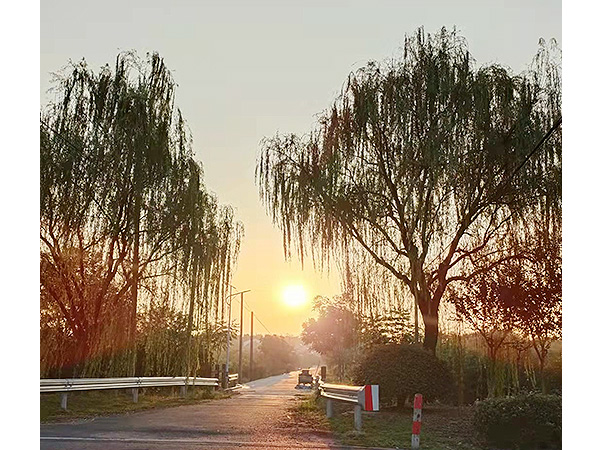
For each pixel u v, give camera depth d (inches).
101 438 429.1
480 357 681.6
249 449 394.6
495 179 638.5
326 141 679.1
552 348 707.4
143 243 725.9
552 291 627.5
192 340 850.1
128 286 733.3
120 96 709.9
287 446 409.4
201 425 508.7
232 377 1378.0
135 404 702.5
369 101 652.7
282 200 681.6
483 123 631.2
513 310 636.7
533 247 631.2
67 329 721.0
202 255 776.9
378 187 658.2
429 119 635.5
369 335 706.2
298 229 675.4
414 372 605.0
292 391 1280.8
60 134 679.7
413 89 647.8
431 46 663.1
